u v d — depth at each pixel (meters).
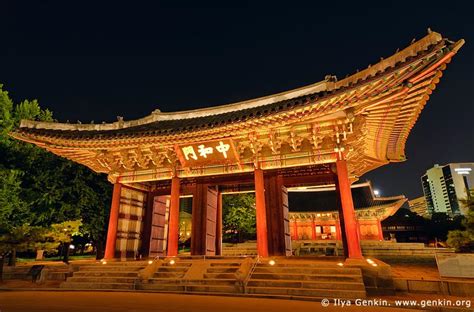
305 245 46.22
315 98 14.58
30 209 28.11
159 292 14.67
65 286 17.11
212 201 23.75
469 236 19.39
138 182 22.97
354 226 15.30
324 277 13.61
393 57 12.56
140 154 21.12
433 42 11.08
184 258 19.42
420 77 12.04
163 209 26.48
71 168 30.56
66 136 20.28
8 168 27.34
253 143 18.12
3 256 21.28
